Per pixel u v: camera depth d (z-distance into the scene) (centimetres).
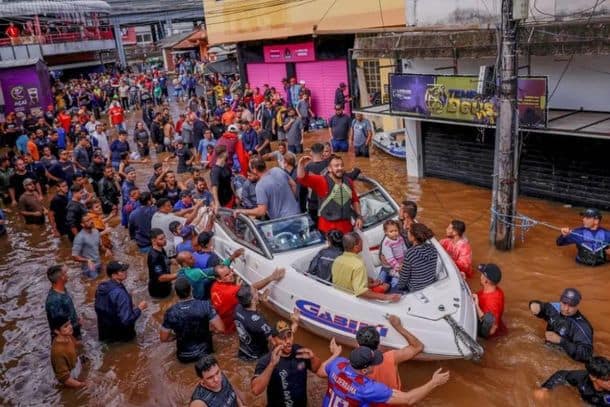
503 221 882
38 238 1239
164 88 3678
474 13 1102
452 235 800
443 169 1299
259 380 512
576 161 1020
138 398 639
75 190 1075
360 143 1559
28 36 3825
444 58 1186
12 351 777
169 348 733
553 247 891
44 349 776
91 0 4903
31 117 2391
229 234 854
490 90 849
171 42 4909
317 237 767
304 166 695
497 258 873
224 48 3098
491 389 583
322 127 2091
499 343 654
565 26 946
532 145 1080
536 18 1027
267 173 803
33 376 708
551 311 626
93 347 749
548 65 1072
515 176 868
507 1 801
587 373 542
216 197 947
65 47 4247
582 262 821
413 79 1150
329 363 506
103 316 741
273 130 1947
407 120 1327
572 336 610
